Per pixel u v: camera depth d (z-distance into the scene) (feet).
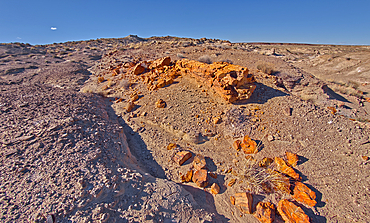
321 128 21.52
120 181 13.57
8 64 64.90
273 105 25.73
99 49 107.45
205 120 24.16
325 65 90.53
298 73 43.80
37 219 9.68
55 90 30.94
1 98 23.03
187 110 26.07
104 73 53.31
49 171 12.97
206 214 13.53
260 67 43.50
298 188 15.62
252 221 14.08
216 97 27.86
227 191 16.48
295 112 24.26
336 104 32.60
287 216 13.75
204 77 30.04
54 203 10.74
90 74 59.21
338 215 14.01
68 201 11.01
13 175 12.22
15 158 13.57
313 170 17.37
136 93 33.19
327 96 35.70
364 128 20.88
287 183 15.84
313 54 130.93
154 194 13.44
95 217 10.47
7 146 14.57
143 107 28.71
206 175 17.26
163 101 28.60
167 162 19.51
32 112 20.34
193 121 24.14
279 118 23.43
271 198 15.62
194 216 12.83
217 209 14.94
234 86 26.17
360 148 18.47
